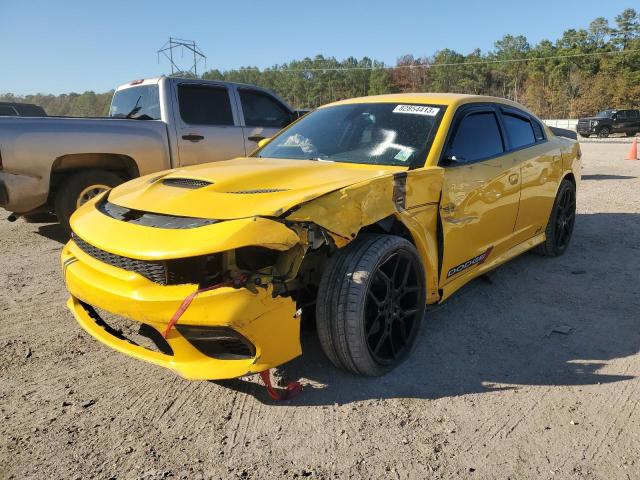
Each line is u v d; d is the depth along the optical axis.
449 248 3.43
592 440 2.43
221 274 2.41
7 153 5.48
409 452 2.36
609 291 4.37
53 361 3.24
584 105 80.12
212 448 2.40
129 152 6.36
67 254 3.04
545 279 4.67
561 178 5.08
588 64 103.31
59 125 5.85
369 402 2.75
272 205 2.55
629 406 2.70
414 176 3.11
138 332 3.39
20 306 4.17
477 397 2.79
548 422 2.57
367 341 2.84
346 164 3.52
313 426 2.55
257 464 2.29
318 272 2.90
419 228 3.13
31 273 5.06
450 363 3.16
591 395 2.81
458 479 2.19
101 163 6.29
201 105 7.18
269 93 8.06
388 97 4.19
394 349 3.10
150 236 2.53
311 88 153.50
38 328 3.74
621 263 5.16
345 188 2.74
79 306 3.05
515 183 4.18
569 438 2.45
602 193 9.50
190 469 2.26
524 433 2.48
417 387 2.89
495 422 2.57
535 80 105.94
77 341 3.53
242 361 2.53
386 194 2.93
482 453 2.35
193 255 2.34
